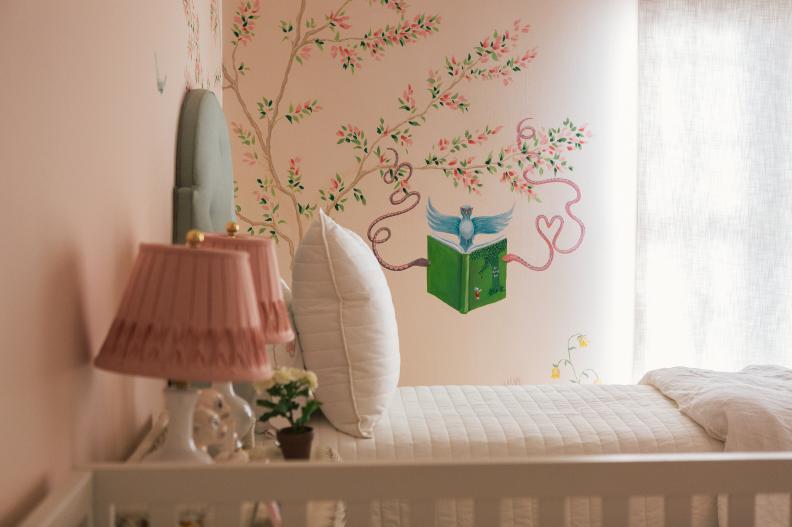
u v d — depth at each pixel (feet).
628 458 3.84
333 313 7.04
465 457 6.95
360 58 12.18
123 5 5.16
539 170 12.50
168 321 3.76
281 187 12.17
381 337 7.20
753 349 12.57
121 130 5.11
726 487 3.86
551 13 12.40
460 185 12.37
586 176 12.58
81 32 4.18
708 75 12.35
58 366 3.88
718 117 12.41
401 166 12.28
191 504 3.93
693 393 7.89
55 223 3.79
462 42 12.29
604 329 12.72
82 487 3.52
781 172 12.44
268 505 4.16
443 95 12.29
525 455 7.03
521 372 12.60
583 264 12.66
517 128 12.42
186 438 4.10
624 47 12.53
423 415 7.64
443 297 12.42
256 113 12.10
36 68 3.48
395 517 6.70
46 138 3.63
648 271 12.46
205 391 4.62
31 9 3.41
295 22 12.08
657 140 12.34
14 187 3.24
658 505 7.04
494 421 7.47
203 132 7.39
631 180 12.67
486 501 3.81
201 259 3.82
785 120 12.42
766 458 3.87
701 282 12.51
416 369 12.44
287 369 5.62
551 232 12.57
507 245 12.51
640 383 9.32
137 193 5.59
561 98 12.47
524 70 12.41
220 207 8.27
